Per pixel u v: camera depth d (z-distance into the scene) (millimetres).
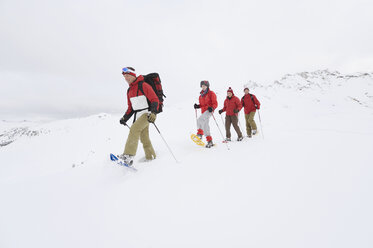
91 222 1838
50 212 2064
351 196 1896
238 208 1850
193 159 3588
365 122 12805
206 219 1718
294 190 2109
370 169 2496
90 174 3004
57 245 1562
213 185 2377
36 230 1771
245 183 2369
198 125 5320
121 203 2125
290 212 1723
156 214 1864
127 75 3516
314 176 2424
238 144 5020
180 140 5805
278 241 1392
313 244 1335
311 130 6875
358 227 1457
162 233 1589
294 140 4781
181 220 1737
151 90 3510
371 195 1877
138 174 2988
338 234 1405
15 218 1978
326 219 1588
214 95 5312
